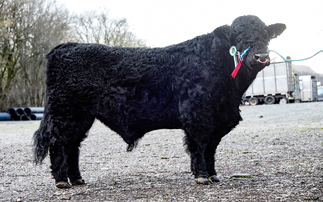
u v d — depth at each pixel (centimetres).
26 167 643
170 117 453
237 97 452
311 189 387
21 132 1501
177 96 446
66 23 3659
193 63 445
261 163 579
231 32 441
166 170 572
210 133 445
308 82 3903
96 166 635
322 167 505
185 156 715
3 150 891
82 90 467
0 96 3525
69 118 473
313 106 2148
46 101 488
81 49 481
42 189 461
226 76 442
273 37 445
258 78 3525
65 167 468
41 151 483
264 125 1298
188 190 415
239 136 985
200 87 435
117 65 462
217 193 393
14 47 3531
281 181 438
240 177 483
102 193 424
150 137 1112
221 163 608
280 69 3428
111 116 470
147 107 452
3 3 3234
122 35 3881
